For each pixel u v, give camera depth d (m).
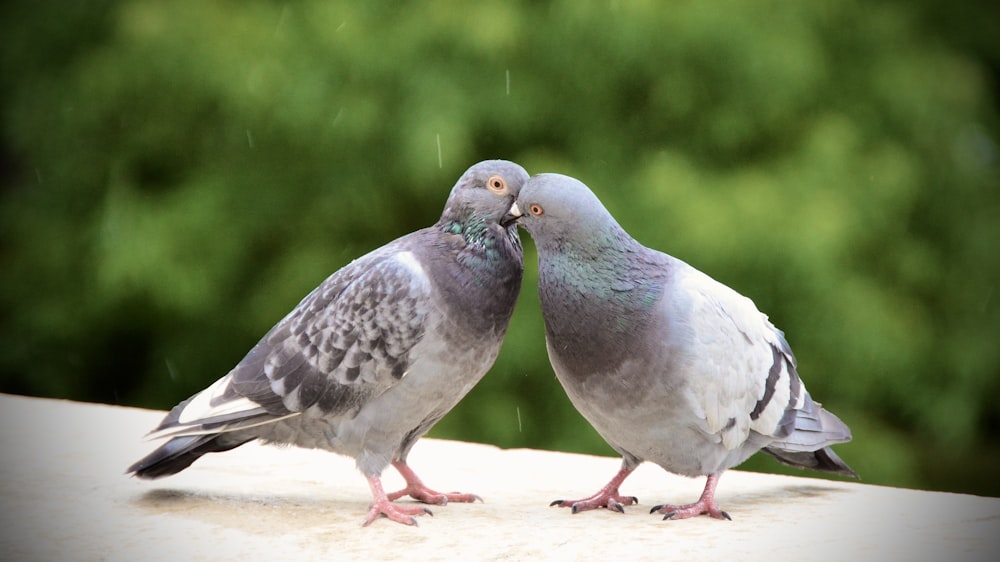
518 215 6.27
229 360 14.98
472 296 6.25
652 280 6.20
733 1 13.25
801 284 12.62
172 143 14.94
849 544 5.72
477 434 13.01
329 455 8.07
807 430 6.72
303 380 6.17
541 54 13.44
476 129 13.09
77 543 5.71
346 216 13.88
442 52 13.13
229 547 5.67
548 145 13.82
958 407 14.96
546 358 12.73
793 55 13.23
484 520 6.24
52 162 15.90
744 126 13.67
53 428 8.63
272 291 13.85
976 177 15.73
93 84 14.36
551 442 13.05
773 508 6.58
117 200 14.20
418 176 12.60
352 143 13.32
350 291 6.22
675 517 6.27
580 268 6.16
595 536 5.86
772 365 6.53
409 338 6.12
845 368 13.23
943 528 6.05
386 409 6.22
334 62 13.14
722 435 6.29
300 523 6.10
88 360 16.50
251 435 6.43
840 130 13.39
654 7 12.91
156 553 5.58
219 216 13.97
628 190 12.91
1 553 5.56
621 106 13.97
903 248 14.56
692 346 6.11
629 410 6.23
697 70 13.70
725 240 12.15
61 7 15.75
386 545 5.71
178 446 6.30
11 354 15.95
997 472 17.77
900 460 13.73
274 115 13.34
